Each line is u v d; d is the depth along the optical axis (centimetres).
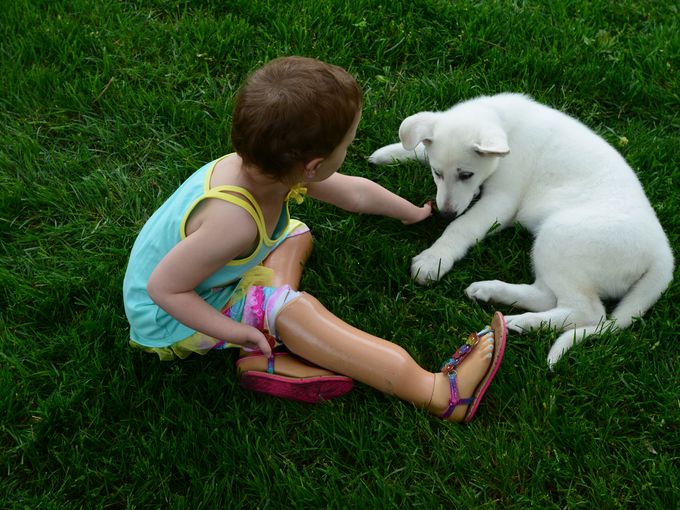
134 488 162
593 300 181
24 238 192
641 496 160
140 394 171
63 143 211
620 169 187
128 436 167
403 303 186
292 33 230
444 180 196
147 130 211
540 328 180
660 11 245
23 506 159
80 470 163
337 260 190
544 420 168
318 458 166
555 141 194
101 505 160
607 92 225
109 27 230
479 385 169
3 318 181
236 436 167
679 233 197
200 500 161
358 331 169
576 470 164
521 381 173
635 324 182
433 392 168
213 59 225
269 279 175
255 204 160
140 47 227
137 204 198
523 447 165
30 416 169
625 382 174
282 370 169
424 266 189
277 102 149
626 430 169
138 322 169
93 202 199
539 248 185
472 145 190
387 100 221
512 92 222
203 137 211
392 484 162
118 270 187
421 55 230
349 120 154
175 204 165
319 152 153
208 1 238
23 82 216
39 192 199
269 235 169
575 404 172
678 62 230
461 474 163
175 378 173
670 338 181
